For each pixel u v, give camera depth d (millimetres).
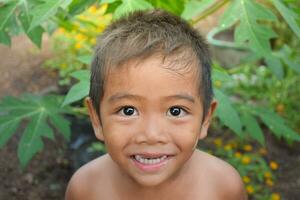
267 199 2785
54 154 3146
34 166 3053
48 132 1819
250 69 3678
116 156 1093
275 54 2154
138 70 1007
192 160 1312
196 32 1184
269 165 3188
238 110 1930
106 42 1095
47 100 1936
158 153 1062
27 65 4133
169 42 1060
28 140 1791
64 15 1785
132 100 1023
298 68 2053
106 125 1084
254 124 1894
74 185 1395
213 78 1623
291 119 3246
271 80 3406
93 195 1351
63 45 4043
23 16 1643
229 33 4051
